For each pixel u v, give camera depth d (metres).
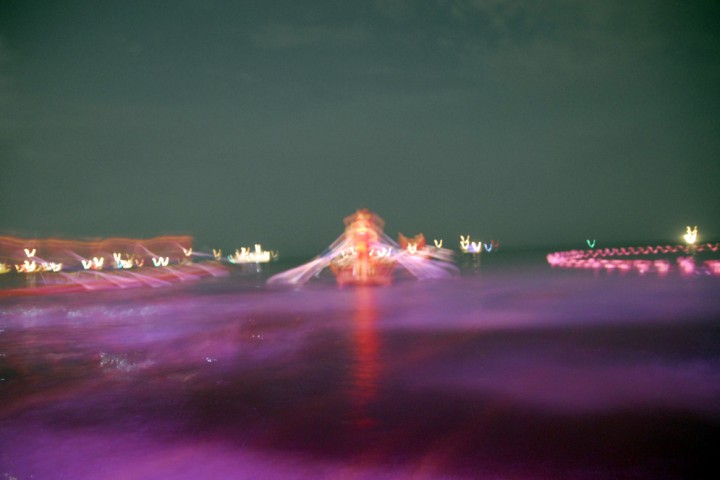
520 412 5.18
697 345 7.97
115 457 4.35
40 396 6.08
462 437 4.59
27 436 4.82
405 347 8.52
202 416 5.29
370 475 3.93
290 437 4.69
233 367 7.39
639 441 4.38
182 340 9.67
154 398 5.93
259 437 4.71
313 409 5.43
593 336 8.95
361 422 5.03
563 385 6.03
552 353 7.72
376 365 7.30
